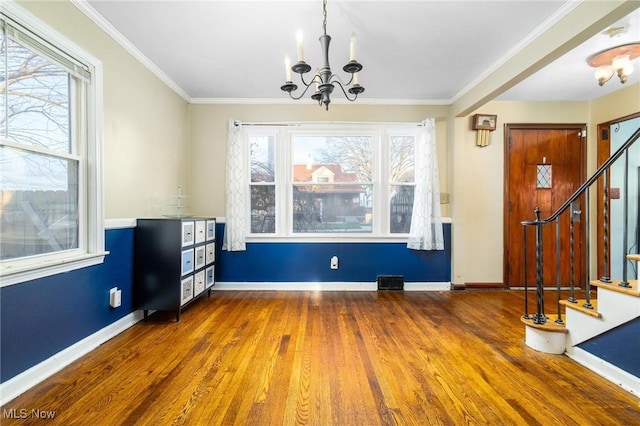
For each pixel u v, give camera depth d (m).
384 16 2.17
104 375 1.83
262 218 3.94
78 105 2.14
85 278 2.13
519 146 3.94
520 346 2.26
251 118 3.87
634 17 2.14
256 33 2.41
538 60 2.37
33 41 1.75
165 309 2.71
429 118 3.82
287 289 3.87
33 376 1.72
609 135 3.76
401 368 1.93
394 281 3.88
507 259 3.94
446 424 1.42
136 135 2.75
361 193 3.94
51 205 1.94
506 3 2.03
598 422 1.44
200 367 1.92
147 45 2.60
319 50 2.67
